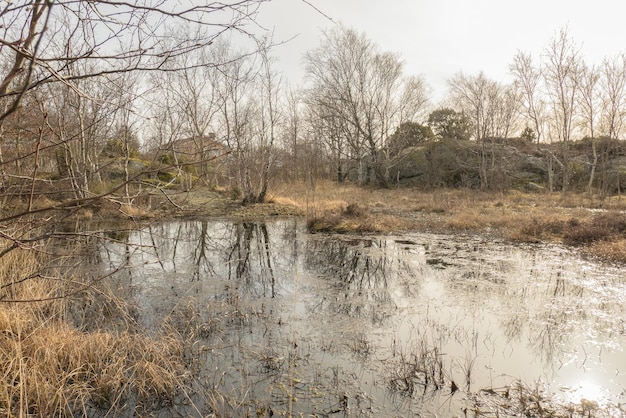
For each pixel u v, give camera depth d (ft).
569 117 87.71
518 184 93.81
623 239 37.47
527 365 15.92
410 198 80.59
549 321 20.26
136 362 14.57
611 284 26.32
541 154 102.53
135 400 13.56
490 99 97.09
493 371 15.47
